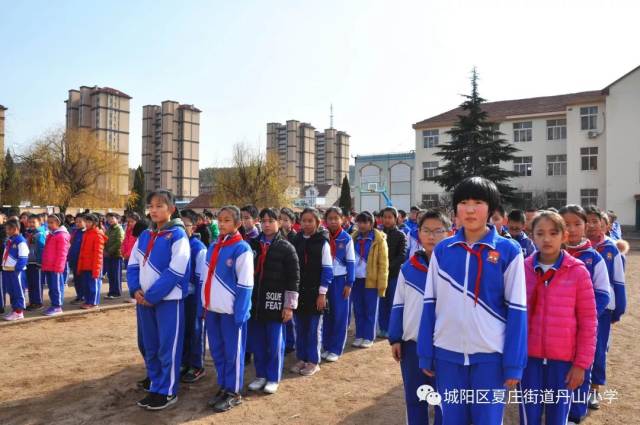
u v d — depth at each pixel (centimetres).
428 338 270
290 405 438
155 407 422
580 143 3369
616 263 422
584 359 300
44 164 2930
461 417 253
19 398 451
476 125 2972
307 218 541
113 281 1002
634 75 3180
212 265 432
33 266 845
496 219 546
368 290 651
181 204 5381
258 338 481
